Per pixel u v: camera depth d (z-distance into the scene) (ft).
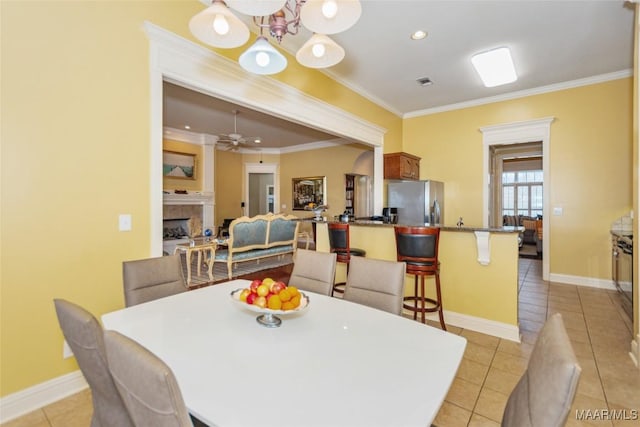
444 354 3.87
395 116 18.65
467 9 9.33
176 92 15.49
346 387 3.17
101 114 6.96
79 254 6.68
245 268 17.94
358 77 14.05
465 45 11.36
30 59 6.03
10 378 5.92
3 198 5.78
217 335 4.39
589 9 9.29
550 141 15.20
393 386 3.19
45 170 6.23
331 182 27.22
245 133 24.48
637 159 7.94
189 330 4.55
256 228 16.79
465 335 9.47
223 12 5.16
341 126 14.16
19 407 5.97
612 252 13.87
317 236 13.83
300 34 10.50
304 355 3.84
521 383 3.25
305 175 28.86
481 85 15.06
